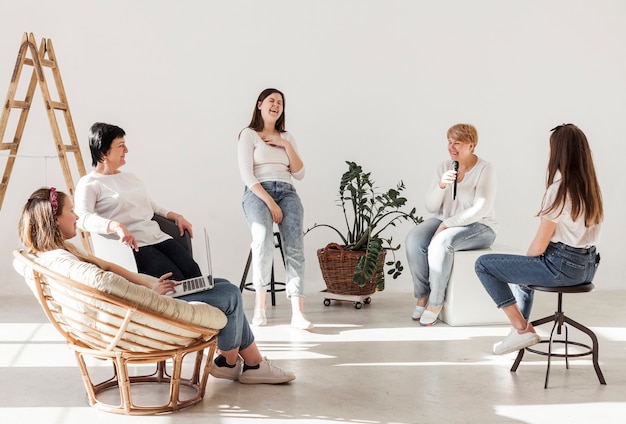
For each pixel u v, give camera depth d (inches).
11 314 200.4
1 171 227.1
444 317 194.5
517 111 244.7
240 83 234.8
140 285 125.0
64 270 114.3
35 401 130.5
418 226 200.1
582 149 140.0
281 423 120.0
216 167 235.8
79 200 155.1
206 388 138.2
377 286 213.3
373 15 237.9
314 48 236.7
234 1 233.0
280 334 181.0
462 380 143.6
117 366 122.0
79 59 228.1
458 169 196.7
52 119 199.5
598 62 246.2
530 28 243.3
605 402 130.6
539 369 151.2
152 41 230.7
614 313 207.2
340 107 239.1
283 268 240.4
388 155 241.6
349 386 139.6
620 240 250.2
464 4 240.7
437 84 241.4
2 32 224.8
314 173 239.5
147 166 233.0
